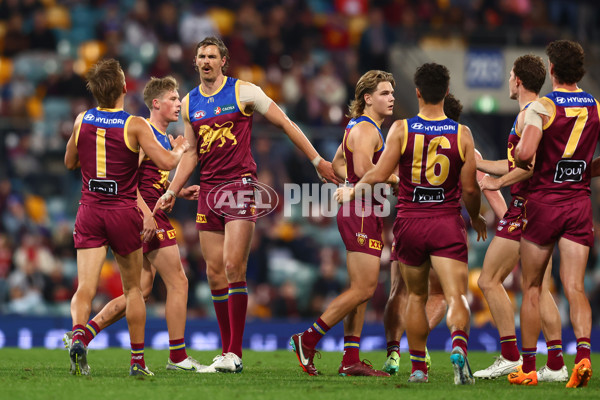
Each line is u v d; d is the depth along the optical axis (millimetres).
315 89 55938
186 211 45094
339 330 35125
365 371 21516
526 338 19438
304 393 17000
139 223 19891
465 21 64188
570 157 18984
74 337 19312
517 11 65438
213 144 22156
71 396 16234
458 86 57594
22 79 53719
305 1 62531
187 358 22562
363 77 22031
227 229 22141
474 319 43000
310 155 22781
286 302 44406
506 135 57062
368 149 21297
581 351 18469
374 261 21359
